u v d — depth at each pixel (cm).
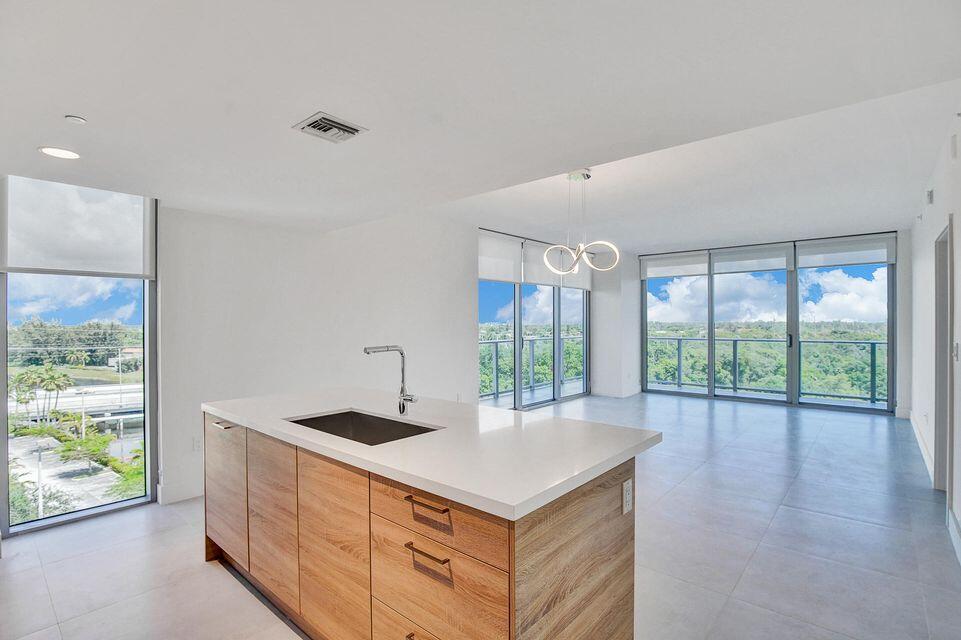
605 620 172
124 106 187
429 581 153
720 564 270
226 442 262
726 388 820
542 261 761
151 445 366
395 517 164
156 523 329
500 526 133
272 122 204
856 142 331
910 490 383
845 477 414
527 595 135
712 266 826
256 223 409
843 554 281
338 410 266
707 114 201
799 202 499
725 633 211
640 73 167
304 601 208
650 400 818
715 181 420
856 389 711
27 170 264
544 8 130
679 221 597
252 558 241
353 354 481
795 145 336
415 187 307
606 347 870
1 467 309
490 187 309
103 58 152
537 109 196
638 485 395
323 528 196
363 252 492
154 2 124
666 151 346
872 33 141
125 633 214
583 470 156
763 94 183
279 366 424
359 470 178
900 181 423
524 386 741
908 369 654
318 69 162
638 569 265
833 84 175
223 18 132
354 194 323
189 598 241
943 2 125
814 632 211
